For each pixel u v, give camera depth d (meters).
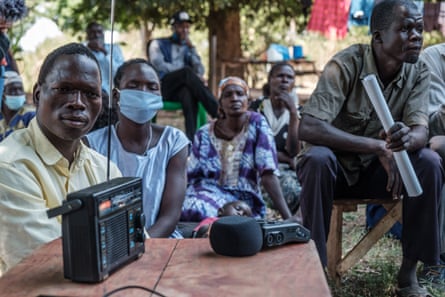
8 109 5.21
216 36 9.12
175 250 1.78
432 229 2.94
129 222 1.65
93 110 1.98
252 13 10.48
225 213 3.47
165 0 7.56
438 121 3.54
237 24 9.16
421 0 6.00
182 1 7.71
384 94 3.24
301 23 9.46
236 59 9.22
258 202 4.01
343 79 3.20
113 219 1.57
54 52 1.97
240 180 3.98
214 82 8.86
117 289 1.46
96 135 3.12
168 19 8.42
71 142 2.07
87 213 1.50
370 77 2.78
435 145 3.20
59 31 8.42
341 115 3.30
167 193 3.03
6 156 1.94
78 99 1.93
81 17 8.71
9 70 5.92
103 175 2.20
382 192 3.29
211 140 4.01
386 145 2.87
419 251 2.97
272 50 10.01
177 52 7.49
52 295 1.45
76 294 1.45
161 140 3.09
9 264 1.88
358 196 3.37
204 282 1.52
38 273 1.59
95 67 1.97
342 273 3.30
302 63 10.39
